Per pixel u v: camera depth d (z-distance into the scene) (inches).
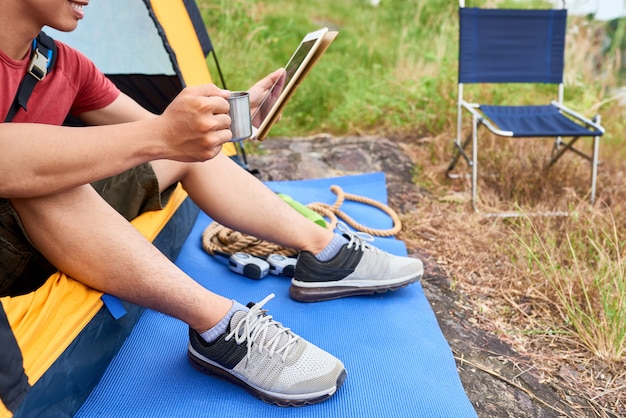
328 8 272.2
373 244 105.2
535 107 144.9
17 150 51.8
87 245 59.2
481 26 145.3
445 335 83.3
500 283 98.5
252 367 63.6
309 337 76.0
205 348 64.7
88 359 62.5
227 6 218.4
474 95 181.0
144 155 55.4
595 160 127.4
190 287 62.6
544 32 146.9
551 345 83.1
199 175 75.9
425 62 204.8
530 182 139.2
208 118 54.0
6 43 55.0
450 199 132.8
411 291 89.1
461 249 109.7
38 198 56.6
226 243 99.7
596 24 219.3
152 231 79.4
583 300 92.9
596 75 209.9
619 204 129.0
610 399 73.5
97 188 76.4
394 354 72.9
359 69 202.7
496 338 84.0
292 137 174.2
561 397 73.0
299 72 66.1
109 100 77.0
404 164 153.1
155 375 67.7
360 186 136.7
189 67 121.5
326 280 82.6
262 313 67.0
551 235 110.9
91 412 61.4
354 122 179.6
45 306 56.6
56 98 64.6
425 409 63.5
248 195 77.1
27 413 52.4
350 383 67.5
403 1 251.6
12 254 63.2
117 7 115.0
